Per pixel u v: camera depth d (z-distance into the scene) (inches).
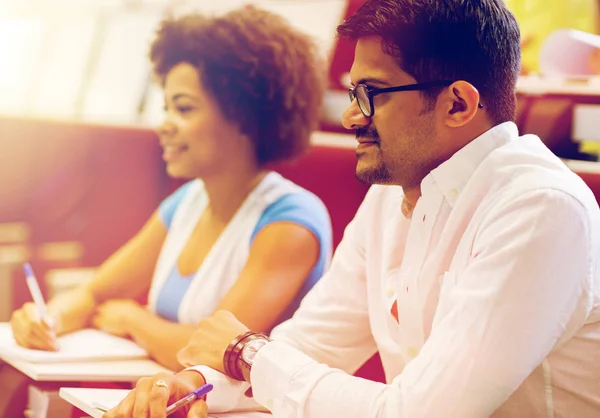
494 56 52.6
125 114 241.1
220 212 82.7
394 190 63.4
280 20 83.5
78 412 68.8
